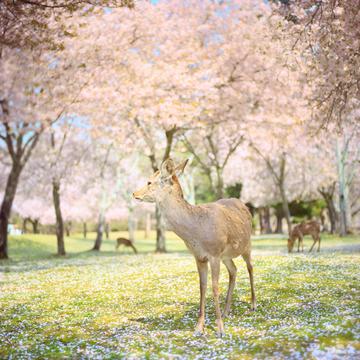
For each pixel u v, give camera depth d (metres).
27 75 22.55
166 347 6.30
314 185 45.12
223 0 27.14
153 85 24.92
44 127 24.98
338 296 8.92
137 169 48.41
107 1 10.67
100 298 10.83
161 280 13.07
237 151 36.69
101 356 6.05
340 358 5.16
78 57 22.64
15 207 55.09
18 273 18.11
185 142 34.22
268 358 5.46
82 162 38.06
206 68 26.45
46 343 6.94
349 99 13.29
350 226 39.12
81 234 70.88
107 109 25.44
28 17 11.10
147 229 64.62
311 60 13.20
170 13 27.86
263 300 9.18
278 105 26.44
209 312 8.48
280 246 30.48
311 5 12.04
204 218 6.96
